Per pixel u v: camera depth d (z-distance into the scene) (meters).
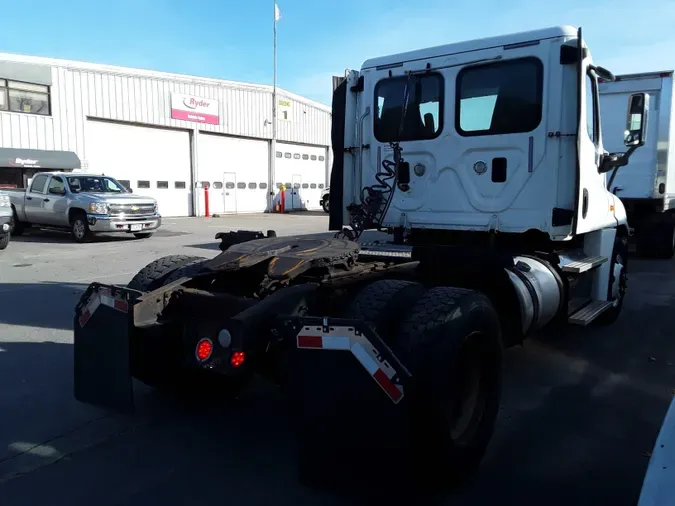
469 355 3.56
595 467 3.61
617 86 10.34
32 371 5.27
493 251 4.41
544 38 4.82
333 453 3.02
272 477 3.46
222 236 5.29
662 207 11.88
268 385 5.04
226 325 3.21
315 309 3.56
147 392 4.85
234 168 30.08
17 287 9.16
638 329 6.96
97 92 24.06
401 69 5.53
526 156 4.98
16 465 3.59
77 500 3.20
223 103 28.78
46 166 22.23
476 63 5.11
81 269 10.99
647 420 4.32
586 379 5.22
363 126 5.83
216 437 4.02
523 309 4.38
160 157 26.77
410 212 5.57
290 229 19.88
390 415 2.83
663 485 1.99
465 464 3.39
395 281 3.67
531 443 3.94
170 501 3.19
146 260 12.12
